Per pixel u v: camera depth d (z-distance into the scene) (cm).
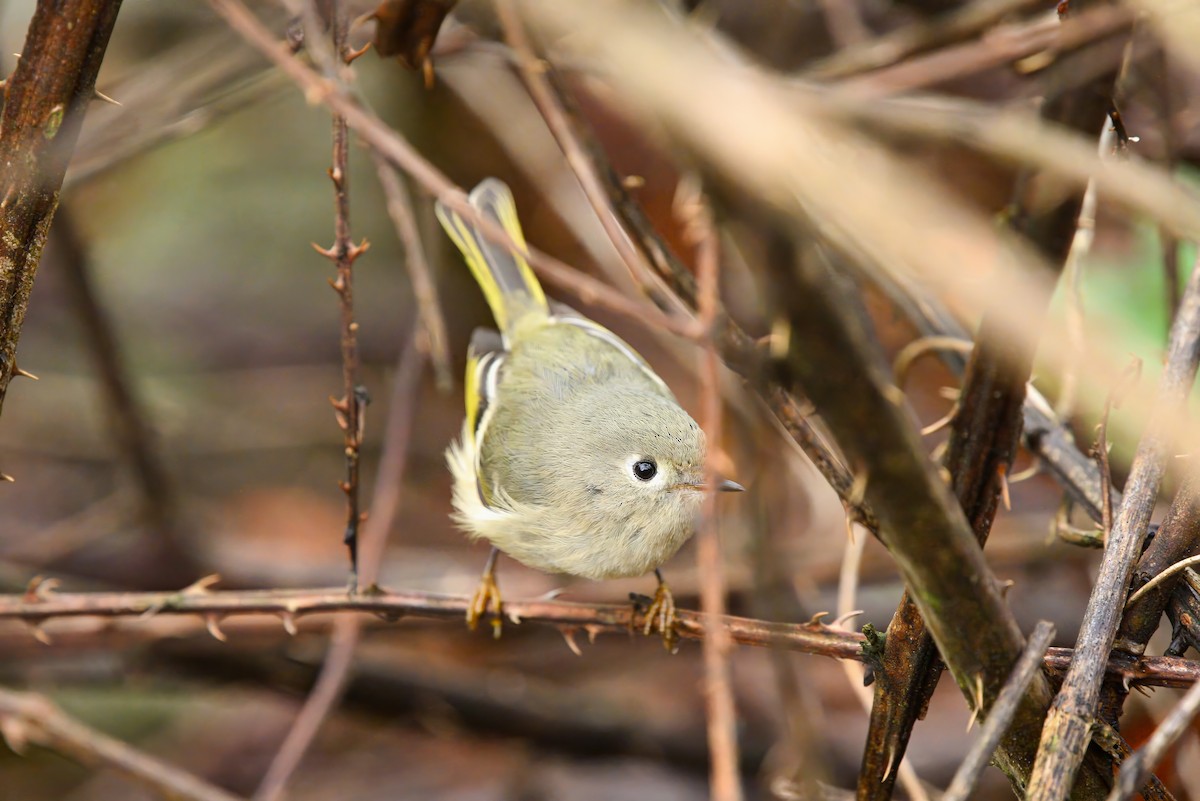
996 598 443
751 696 1118
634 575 812
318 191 1589
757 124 333
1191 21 510
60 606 698
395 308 1532
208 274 1556
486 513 812
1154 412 500
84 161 996
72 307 1053
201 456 1464
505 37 711
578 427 804
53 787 1206
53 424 1455
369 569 951
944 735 1096
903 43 916
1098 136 501
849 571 745
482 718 1106
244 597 688
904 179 610
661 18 359
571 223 1120
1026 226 493
